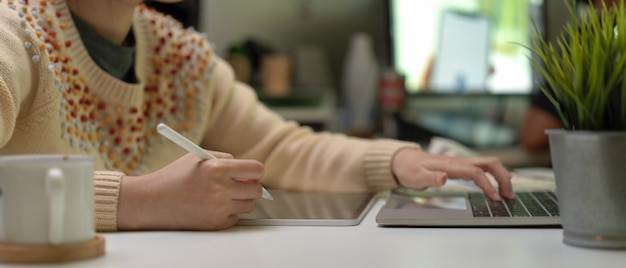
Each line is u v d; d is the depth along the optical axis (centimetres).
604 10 58
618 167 55
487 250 58
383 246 60
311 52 268
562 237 63
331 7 272
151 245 61
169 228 69
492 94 239
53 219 52
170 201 69
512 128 257
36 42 86
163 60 112
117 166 103
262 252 57
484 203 82
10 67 78
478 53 239
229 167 69
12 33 84
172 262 53
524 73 238
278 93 231
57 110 89
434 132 252
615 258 54
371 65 258
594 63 54
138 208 69
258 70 246
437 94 239
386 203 85
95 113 101
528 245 60
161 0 109
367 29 274
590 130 56
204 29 251
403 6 238
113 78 100
